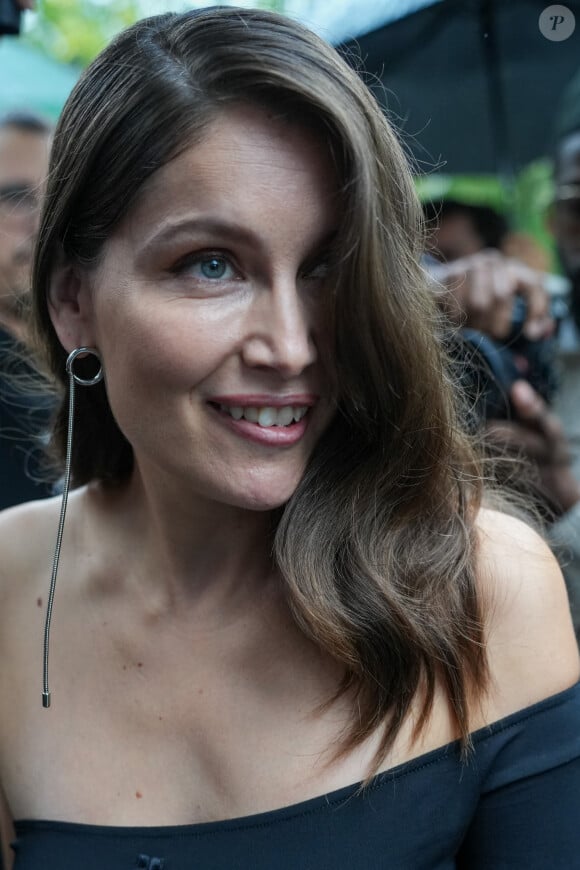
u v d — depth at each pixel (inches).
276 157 35.2
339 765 40.8
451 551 41.3
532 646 41.1
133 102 36.3
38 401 69.6
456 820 40.5
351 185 35.1
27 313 54.7
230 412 38.2
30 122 81.0
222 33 35.4
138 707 45.0
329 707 41.6
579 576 63.6
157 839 42.2
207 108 35.0
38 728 47.1
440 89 103.9
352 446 41.6
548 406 71.2
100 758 45.2
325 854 39.9
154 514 44.6
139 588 46.5
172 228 36.0
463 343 54.5
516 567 42.0
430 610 40.3
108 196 37.5
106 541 48.4
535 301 68.6
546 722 40.6
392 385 38.5
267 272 36.3
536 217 134.5
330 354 38.1
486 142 105.9
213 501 42.5
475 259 67.7
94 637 47.2
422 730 40.5
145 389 38.4
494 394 62.0
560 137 91.0
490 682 40.8
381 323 36.7
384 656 40.2
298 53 34.9
